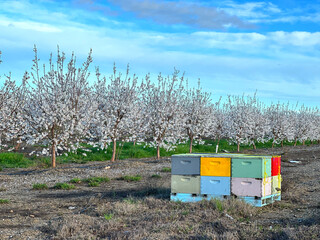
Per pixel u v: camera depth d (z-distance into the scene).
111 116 20.72
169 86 23.38
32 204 10.16
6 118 19.41
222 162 9.49
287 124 37.66
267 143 39.72
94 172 16.48
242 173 9.34
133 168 18.00
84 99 19.58
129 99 21.02
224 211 8.35
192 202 9.41
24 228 7.62
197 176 9.65
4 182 14.01
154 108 23.05
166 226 7.11
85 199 10.78
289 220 7.92
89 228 7.29
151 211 8.73
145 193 11.34
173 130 24.08
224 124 33.81
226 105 39.22
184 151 27.08
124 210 8.59
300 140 41.97
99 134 20.88
